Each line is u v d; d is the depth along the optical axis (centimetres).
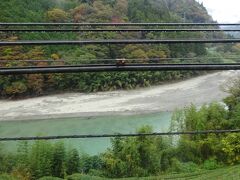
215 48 5928
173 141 3559
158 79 7344
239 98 3825
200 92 6881
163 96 6594
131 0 9562
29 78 6519
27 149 3297
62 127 4950
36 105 6044
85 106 5925
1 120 5231
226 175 3161
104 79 6856
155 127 4981
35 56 5616
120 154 3281
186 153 3488
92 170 3234
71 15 8525
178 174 3225
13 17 8000
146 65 510
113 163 3222
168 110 5791
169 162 3428
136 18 9156
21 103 6172
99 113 5541
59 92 6775
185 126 3556
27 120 5234
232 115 3562
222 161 3472
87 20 8344
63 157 3256
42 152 3206
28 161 3177
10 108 5878
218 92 6869
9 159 3247
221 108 3628
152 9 9769
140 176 3241
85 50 6234
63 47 6475
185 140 3447
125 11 9100
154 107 5919
